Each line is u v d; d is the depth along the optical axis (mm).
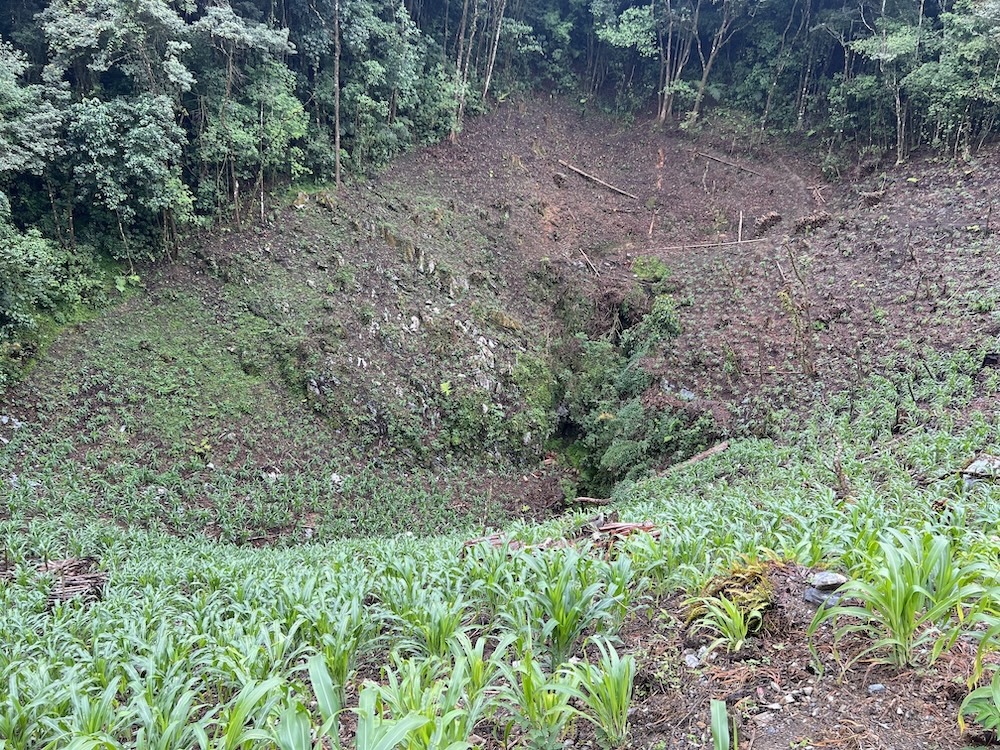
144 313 16953
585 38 31922
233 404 16297
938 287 16016
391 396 17922
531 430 19062
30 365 14898
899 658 3275
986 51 20266
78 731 3529
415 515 16125
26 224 16391
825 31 26531
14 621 6930
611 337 21203
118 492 13672
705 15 29438
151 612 6891
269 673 4645
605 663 3410
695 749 3117
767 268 20781
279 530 14492
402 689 3367
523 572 5332
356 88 22016
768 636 3846
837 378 15133
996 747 2623
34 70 17344
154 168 16000
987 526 5543
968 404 11664
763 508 7719
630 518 9023
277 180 20484
